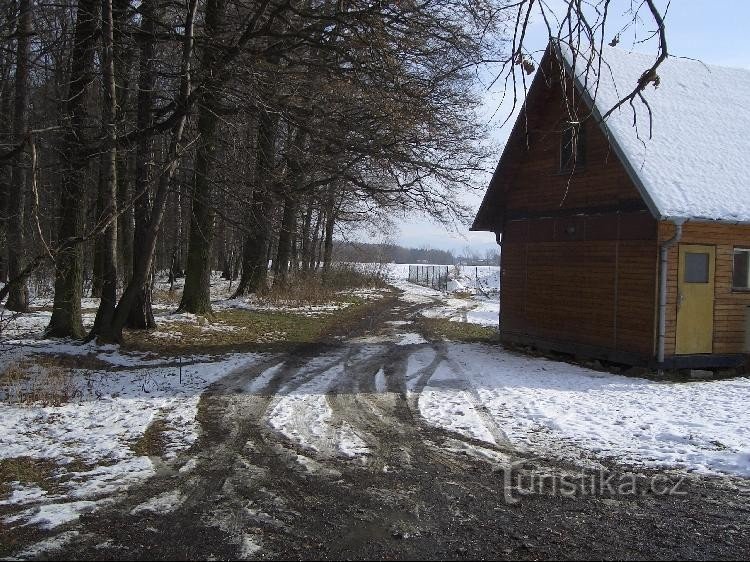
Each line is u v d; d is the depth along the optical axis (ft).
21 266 58.70
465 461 23.91
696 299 42.29
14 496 20.24
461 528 17.85
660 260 41.29
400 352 50.93
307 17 38.52
